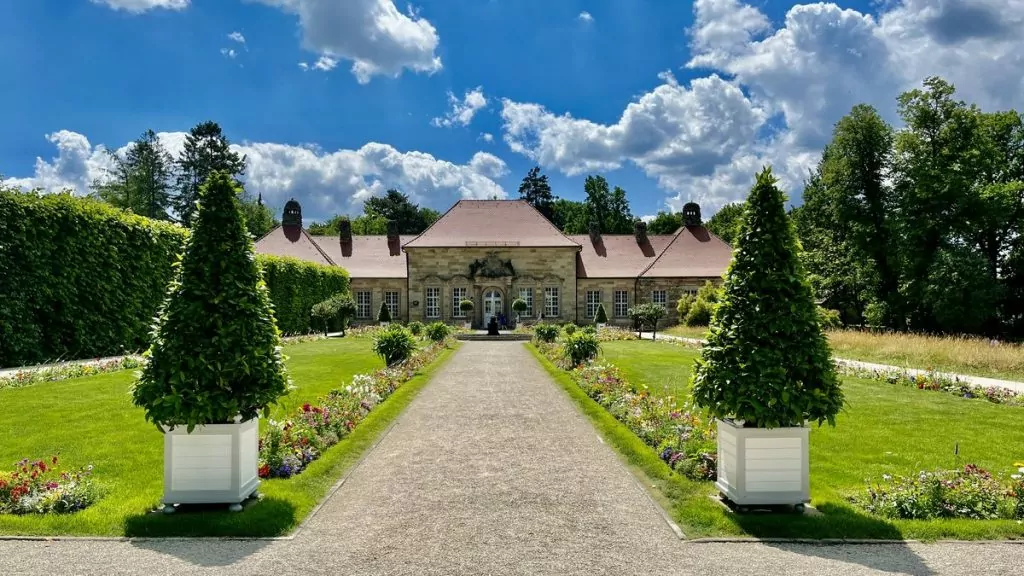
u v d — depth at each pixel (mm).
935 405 13727
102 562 5633
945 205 37281
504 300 48812
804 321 6949
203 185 7234
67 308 19609
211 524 6410
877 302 41250
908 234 37875
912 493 7039
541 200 97000
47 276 18984
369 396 13156
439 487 7949
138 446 9500
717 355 7211
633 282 49781
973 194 36688
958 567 5602
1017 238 39219
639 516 6906
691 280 49500
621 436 10250
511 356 24891
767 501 6809
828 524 6496
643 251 53406
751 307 7055
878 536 6312
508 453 9656
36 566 5523
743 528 6469
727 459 7180
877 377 18062
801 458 6855
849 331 31562
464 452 9719
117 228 21672
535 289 48875
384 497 7570
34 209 18703
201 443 6820
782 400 6668
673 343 31062
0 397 13344
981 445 10156
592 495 7621
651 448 9547
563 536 6320
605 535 6352
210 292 6934
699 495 7473
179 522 6457
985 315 35844
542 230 50094
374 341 19953
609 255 52719
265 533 6344
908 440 10430
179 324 6812
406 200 101375
